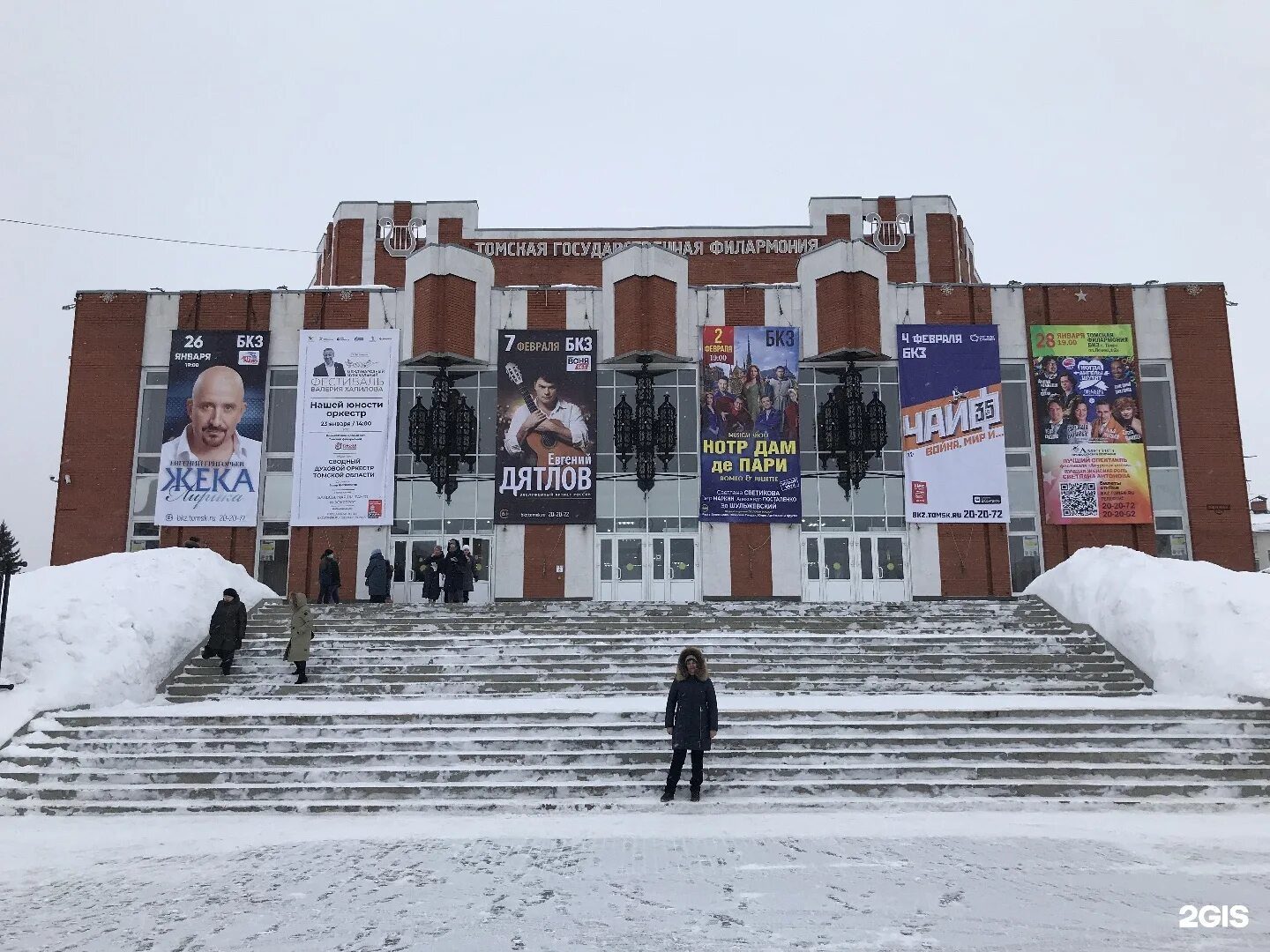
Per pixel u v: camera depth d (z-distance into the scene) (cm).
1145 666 1516
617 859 823
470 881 756
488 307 2702
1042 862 812
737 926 642
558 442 2642
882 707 1284
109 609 1509
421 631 1741
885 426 2580
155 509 2603
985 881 752
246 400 2650
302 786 1111
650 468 2603
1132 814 1026
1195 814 1031
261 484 2627
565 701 1376
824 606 1872
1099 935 621
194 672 1555
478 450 2667
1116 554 1800
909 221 3781
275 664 1585
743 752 1159
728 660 1582
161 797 1109
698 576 2589
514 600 2572
